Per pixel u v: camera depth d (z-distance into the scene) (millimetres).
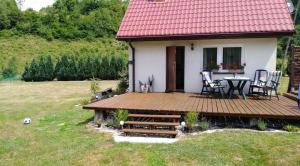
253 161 5605
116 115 8328
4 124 9711
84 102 13297
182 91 12633
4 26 44250
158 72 12586
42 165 5734
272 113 7668
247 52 11352
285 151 5988
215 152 6051
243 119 8039
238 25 11273
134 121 8172
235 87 10727
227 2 12766
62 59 29438
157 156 5949
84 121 9625
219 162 5559
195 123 7781
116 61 28984
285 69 24234
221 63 11703
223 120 8180
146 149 6402
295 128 7402
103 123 8812
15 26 44625
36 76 28688
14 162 5977
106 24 46688
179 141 6875
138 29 12422
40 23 44844
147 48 12586
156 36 11836
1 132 8547
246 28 11000
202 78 11633
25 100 15555
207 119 8188
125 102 9781
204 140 6828
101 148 6574
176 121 8109
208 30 11406
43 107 13148
